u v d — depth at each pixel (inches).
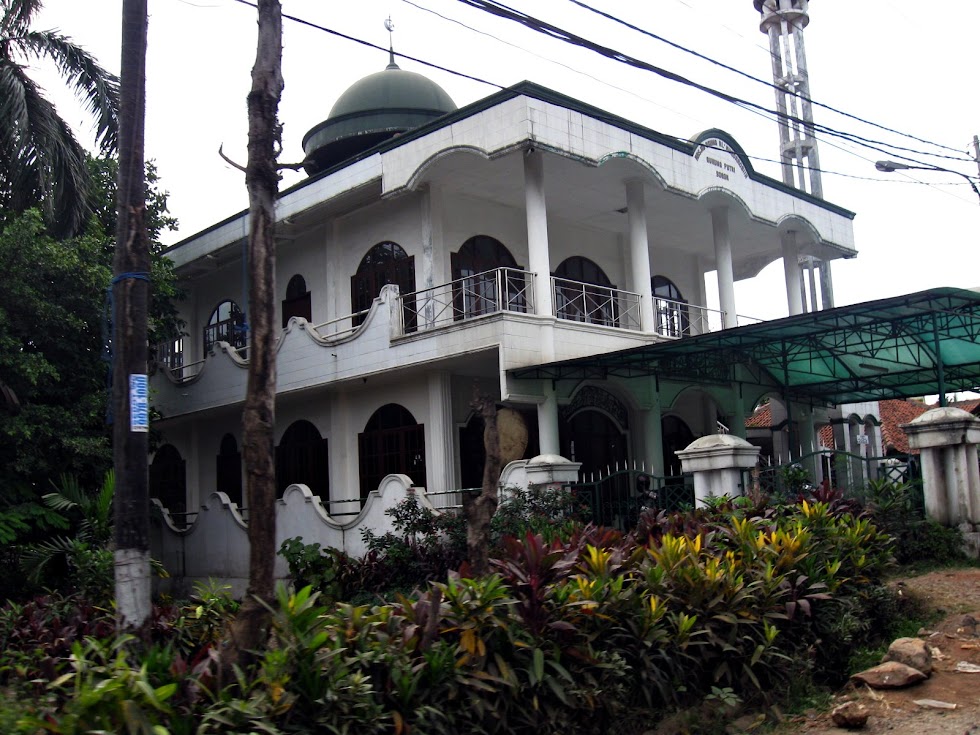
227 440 906.7
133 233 315.9
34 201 596.4
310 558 548.1
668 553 305.9
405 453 722.2
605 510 566.9
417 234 723.4
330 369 729.6
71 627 302.5
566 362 605.3
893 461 523.5
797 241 869.8
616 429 816.3
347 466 769.6
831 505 421.4
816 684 311.9
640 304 711.7
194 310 973.2
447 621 237.5
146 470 310.7
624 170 690.2
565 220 820.0
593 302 794.8
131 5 324.2
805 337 639.8
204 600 332.8
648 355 630.5
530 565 263.7
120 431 307.3
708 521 396.8
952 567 437.7
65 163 580.7
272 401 244.5
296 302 848.3
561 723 243.1
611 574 290.4
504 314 604.1
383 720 209.0
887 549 393.7
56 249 550.0
